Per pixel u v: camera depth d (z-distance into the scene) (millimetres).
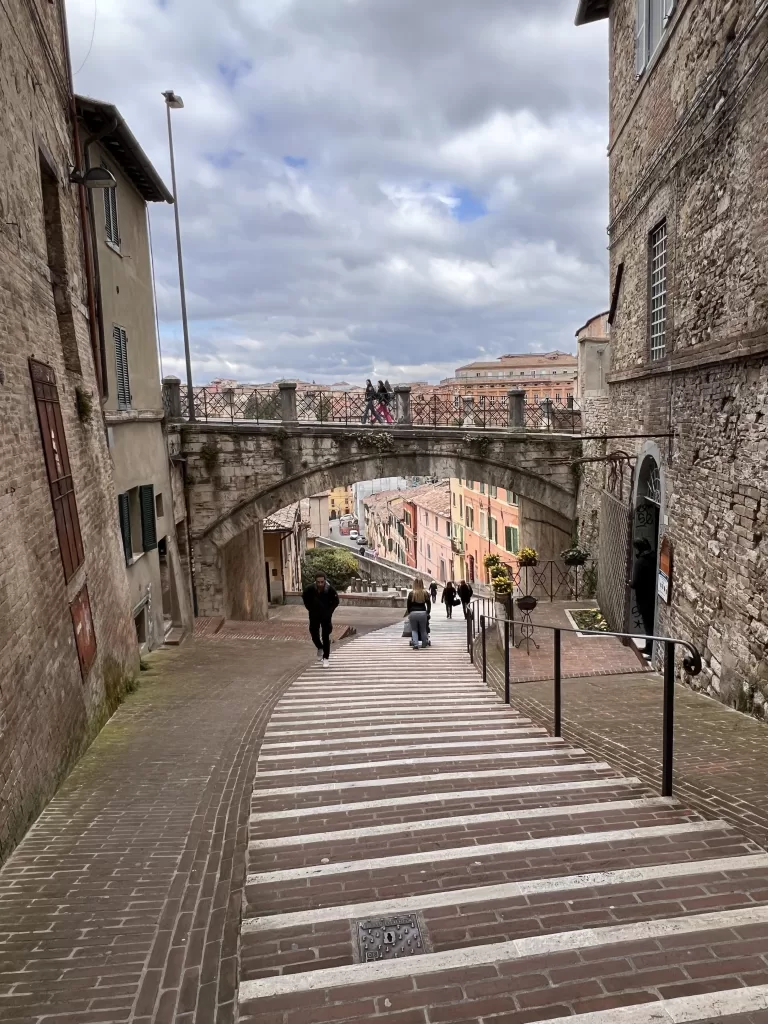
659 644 9836
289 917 2805
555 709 6047
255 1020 2164
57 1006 2420
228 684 9469
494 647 12164
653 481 10984
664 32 9641
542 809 3953
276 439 17344
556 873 3094
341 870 3238
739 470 7340
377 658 12328
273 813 4152
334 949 2570
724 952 2393
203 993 2434
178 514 16688
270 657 12445
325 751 5723
